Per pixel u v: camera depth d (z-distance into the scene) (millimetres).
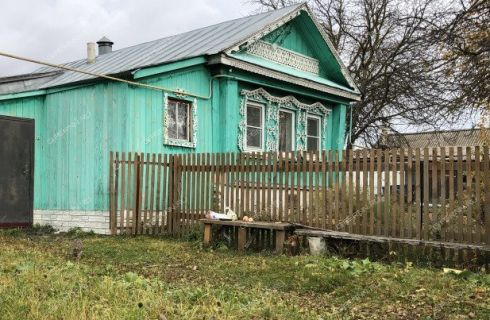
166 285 5531
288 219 8648
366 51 25156
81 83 11422
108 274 5996
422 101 21344
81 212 11359
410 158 7227
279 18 14023
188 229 10094
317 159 8320
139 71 10547
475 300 4949
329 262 6793
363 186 7730
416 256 7074
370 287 5516
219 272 6656
